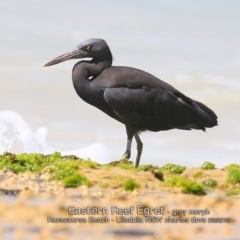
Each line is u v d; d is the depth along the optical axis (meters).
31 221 11.34
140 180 15.49
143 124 18.86
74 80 19.22
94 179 15.36
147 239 10.63
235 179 16.19
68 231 10.90
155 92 18.75
